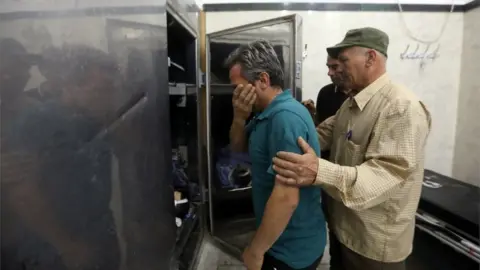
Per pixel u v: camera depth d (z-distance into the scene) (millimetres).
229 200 2396
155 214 991
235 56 1189
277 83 1132
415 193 1174
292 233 1115
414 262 2002
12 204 432
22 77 440
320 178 969
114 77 709
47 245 499
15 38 427
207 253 2318
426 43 2621
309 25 2512
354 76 1222
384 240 1184
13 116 428
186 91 1996
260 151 1113
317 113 2424
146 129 911
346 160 1269
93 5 617
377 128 1112
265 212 990
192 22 1946
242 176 2352
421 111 1068
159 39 1037
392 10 2529
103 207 664
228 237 2404
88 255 613
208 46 2229
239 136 1485
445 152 2816
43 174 486
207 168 2412
